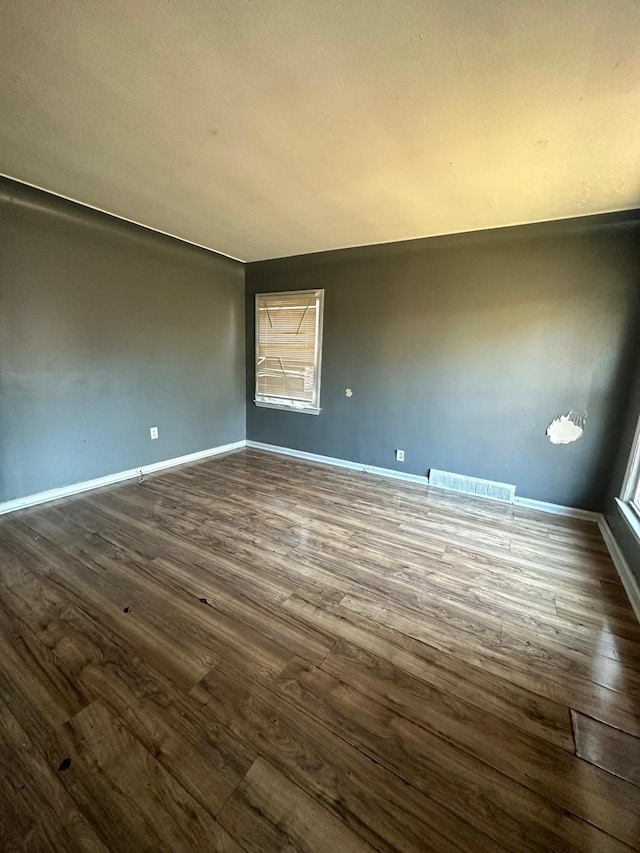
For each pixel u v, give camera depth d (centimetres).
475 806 106
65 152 206
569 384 298
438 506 319
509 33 119
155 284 361
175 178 235
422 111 161
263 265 444
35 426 289
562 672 153
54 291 287
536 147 186
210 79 146
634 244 265
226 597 192
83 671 146
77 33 125
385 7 113
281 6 113
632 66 129
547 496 317
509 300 311
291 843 96
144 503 306
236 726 126
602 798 108
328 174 224
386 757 118
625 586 212
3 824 98
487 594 203
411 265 350
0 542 239
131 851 94
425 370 357
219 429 461
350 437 412
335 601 192
